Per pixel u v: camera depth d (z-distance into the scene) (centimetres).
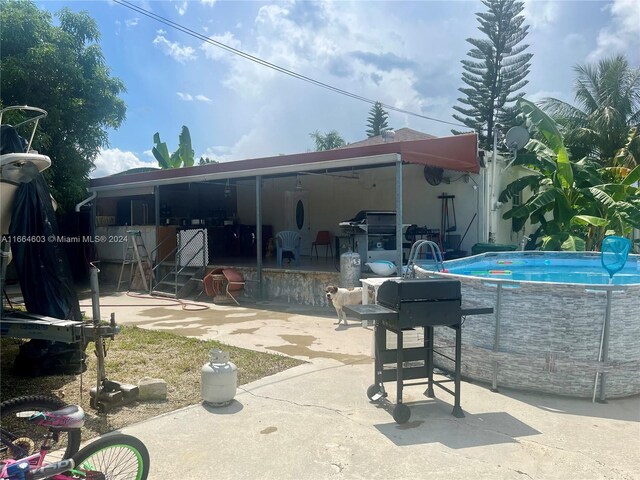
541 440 326
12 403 257
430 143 796
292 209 1358
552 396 407
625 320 399
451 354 462
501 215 1119
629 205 1052
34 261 464
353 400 400
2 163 385
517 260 748
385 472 285
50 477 228
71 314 486
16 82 1029
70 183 1158
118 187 1188
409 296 352
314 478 279
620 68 1888
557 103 1862
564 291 399
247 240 1438
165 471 286
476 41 2438
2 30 1008
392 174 1138
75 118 1141
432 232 989
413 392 418
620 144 1783
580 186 1156
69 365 479
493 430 342
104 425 349
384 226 919
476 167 921
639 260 695
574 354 400
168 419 361
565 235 976
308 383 443
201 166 1007
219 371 384
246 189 1477
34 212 463
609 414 371
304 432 339
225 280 943
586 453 307
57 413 240
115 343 592
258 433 337
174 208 1452
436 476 280
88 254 1327
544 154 1107
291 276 927
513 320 420
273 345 590
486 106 2467
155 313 831
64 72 1089
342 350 564
